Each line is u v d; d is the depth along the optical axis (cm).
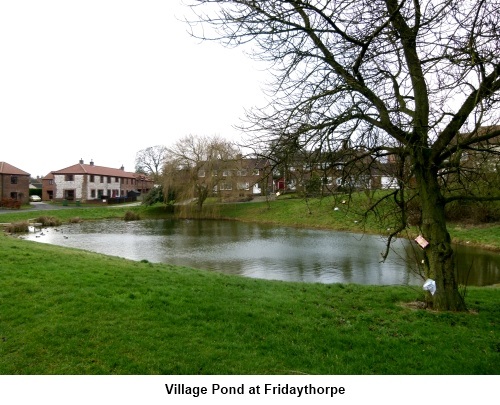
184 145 4150
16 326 561
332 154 692
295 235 2684
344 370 470
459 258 1775
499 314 709
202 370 461
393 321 657
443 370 473
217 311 661
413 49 652
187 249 2066
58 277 807
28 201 5381
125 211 4600
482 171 811
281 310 698
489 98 578
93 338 529
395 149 697
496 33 566
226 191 4012
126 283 806
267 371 464
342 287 999
